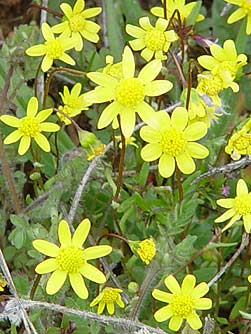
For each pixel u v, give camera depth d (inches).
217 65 10.7
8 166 11.3
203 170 11.9
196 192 11.6
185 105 10.6
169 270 10.0
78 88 11.7
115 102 9.5
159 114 9.8
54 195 11.2
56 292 9.6
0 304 10.7
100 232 11.7
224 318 11.3
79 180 11.3
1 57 12.2
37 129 10.8
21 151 10.8
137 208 11.6
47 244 9.3
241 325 11.3
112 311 9.6
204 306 9.3
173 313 9.4
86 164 11.2
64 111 11.6
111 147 12.1
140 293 10.0
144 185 11.7
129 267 11.0
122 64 10.0
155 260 9.9
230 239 11.4
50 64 11.4
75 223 11.6
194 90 10.4
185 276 10.1
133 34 11.6
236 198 10.0
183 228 11.4
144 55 11.6
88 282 10.7
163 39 11.5
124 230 11.5
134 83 9.4
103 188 11.5
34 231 10.2
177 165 9.9
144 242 9.8
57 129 10.9
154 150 9.8
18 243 10.6
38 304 9.4
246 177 11.9
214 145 11.9
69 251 9.2
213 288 11.1
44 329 10.3
